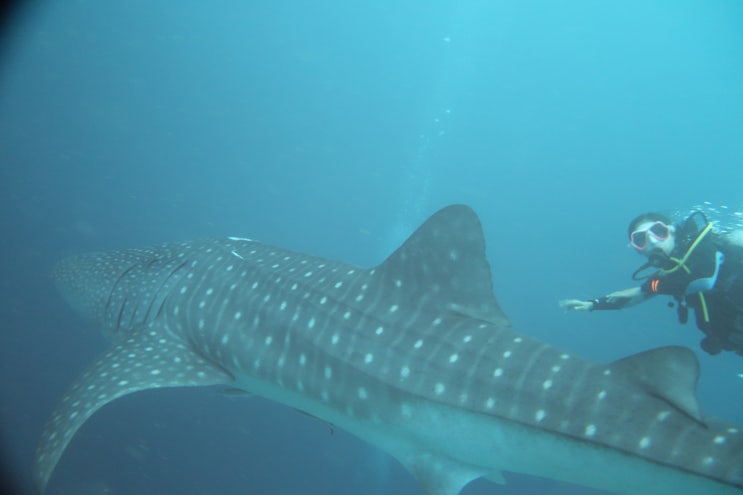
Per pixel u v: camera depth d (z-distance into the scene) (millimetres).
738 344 4871
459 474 3746
